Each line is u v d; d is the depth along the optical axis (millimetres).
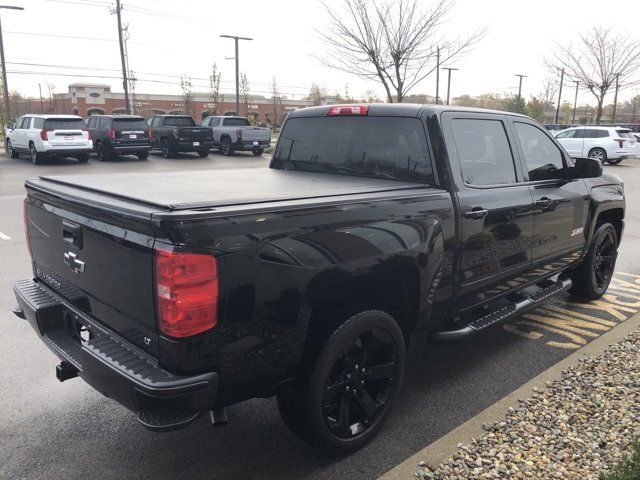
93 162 21781
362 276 2932
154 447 3154
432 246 3277
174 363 2348
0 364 4164
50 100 78000
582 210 4887
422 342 4695
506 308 4238
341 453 3041
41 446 3146
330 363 2828
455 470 2826
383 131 3791
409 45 17453
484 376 4047
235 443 3203
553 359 4332
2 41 34969
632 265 7203
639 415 3314
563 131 26234
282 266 2537
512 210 3939
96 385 2596
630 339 4551
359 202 2893
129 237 2439
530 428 3201
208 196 2650
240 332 2445
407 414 3508
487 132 3939
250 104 77500
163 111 77562
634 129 35344
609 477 2527
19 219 9969
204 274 2287
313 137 4281
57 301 3221
